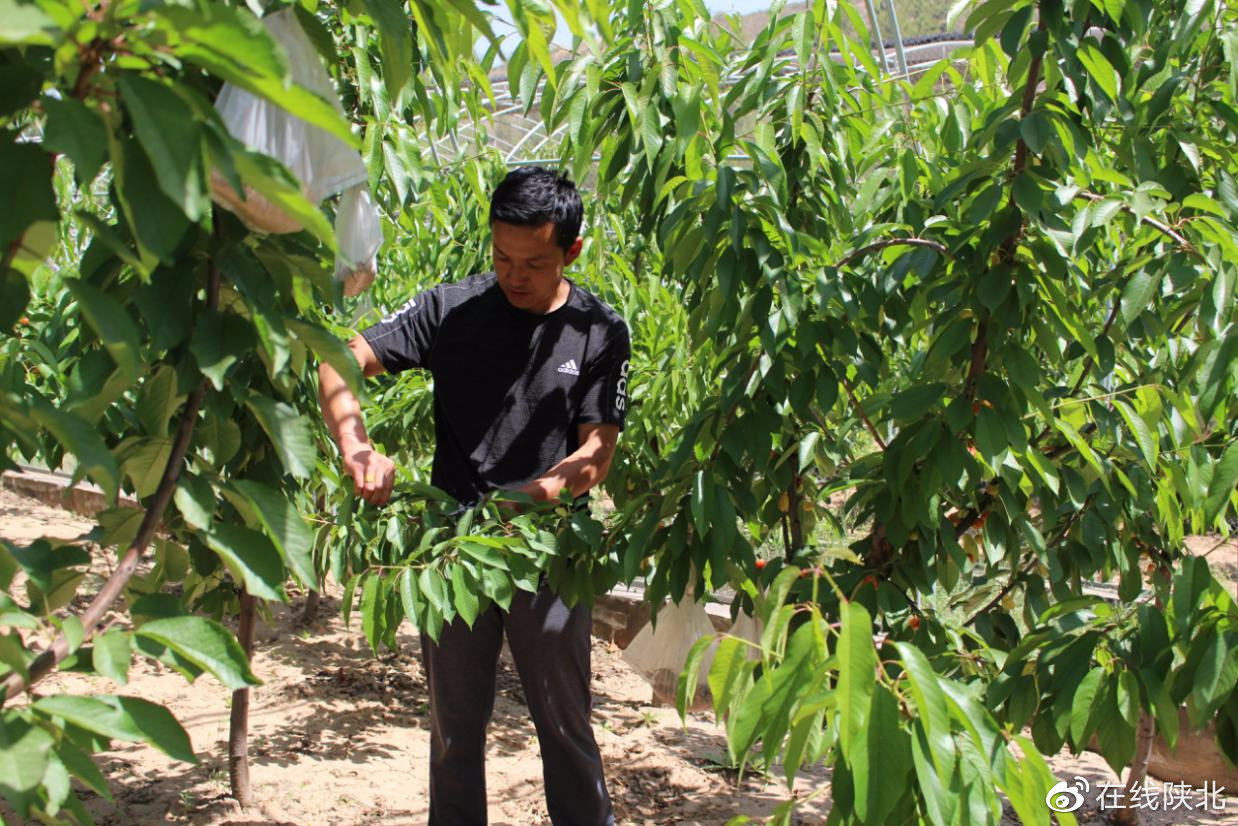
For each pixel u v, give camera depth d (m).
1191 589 1.41
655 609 1.97
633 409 3.19
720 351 2.02
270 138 1.24
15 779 0.78
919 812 1.16
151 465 1.14
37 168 0.79
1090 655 1.53
